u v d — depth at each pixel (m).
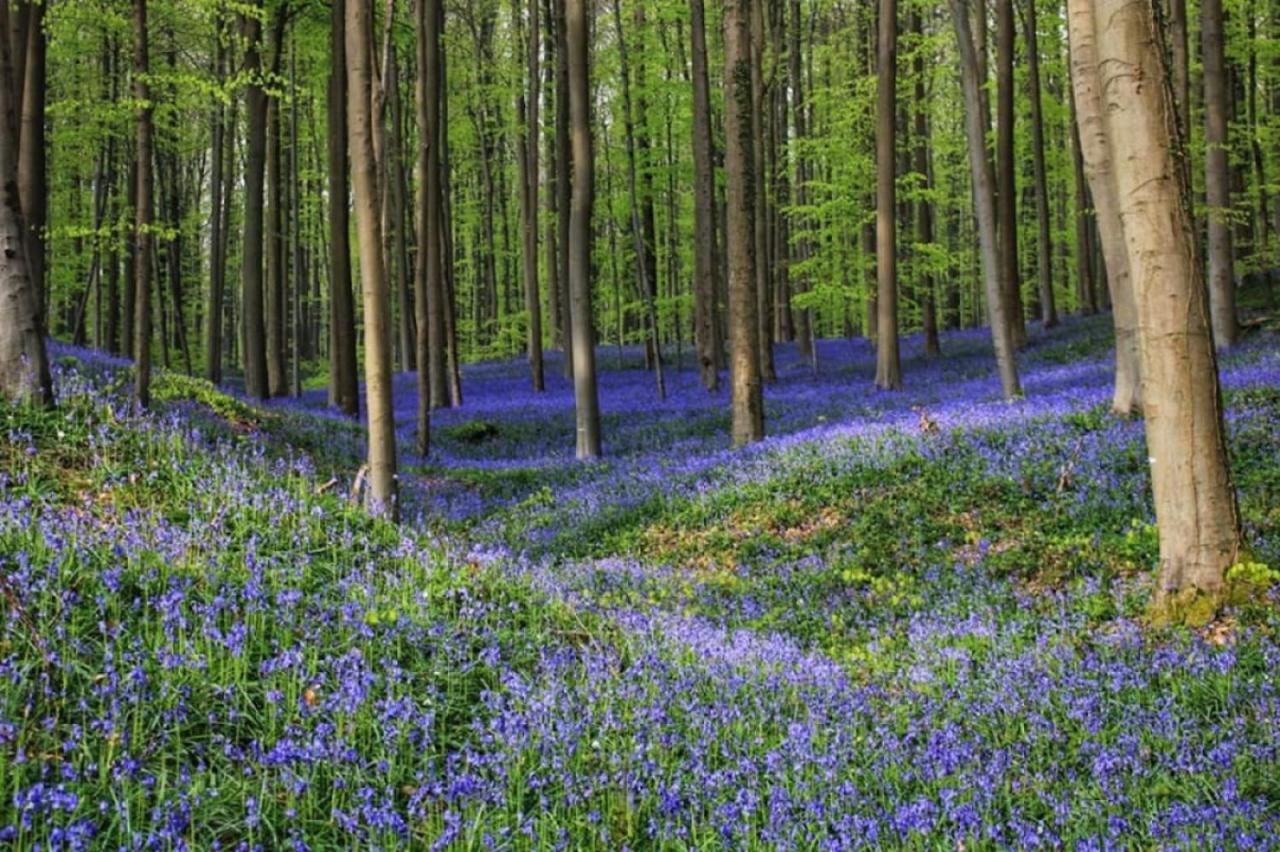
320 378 44.97
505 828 4.47
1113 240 14.07
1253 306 30.55
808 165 42.06
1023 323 30.84
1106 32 8.00
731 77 17.47
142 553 6.54
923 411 15.66
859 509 12.64
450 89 38.62
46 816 3.99
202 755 4.82
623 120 34.78
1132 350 14.09
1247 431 12.54
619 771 5.21
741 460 16.12
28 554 6.03
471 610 7.03
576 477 18.41
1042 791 5.25
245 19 23.38
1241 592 7.56
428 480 18.84
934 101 40.59
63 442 8.98
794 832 4.75
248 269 24.94
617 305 39.66
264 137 24.70
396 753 5.21
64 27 17.56
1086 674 6.84
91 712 4.80
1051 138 43.19
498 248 51.50
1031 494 11.91
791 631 9.37
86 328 49.88
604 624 7.91
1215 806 4.92
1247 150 32.75
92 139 27.28
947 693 6.91
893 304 25.50
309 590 7.07
